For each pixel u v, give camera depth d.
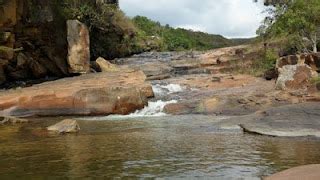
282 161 9.79
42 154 11.23
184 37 85.81
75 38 32.38
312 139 12.66
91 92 21.98
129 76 26.47
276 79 25.38
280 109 15.39
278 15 31.20
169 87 26.66
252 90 23.30
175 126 16.62
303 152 10.71
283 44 32.75
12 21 27.98
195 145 12.12
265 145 11.81
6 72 30.58
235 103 20.73
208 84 27.20
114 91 22.23
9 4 27.45
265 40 34.38
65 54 33.81
